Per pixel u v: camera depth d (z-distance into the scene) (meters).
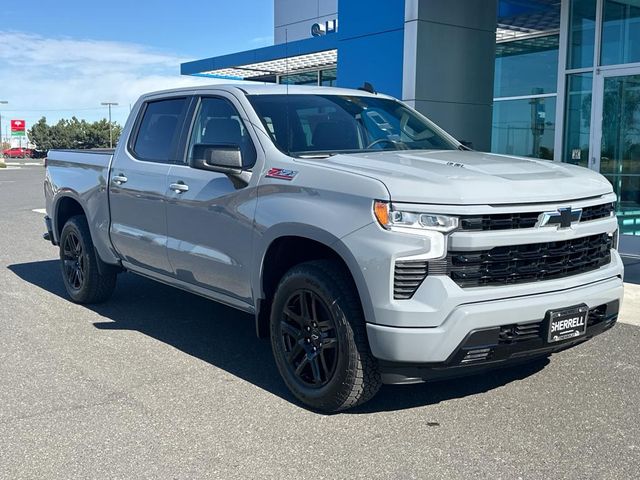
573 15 11.12
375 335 3.87
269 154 4.69
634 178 10.37
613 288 4.41
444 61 10.59
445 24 10.52
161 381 4.94
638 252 9.86
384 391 4.73
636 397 4.60
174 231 5.45
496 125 16.69
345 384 4.11
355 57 11.41
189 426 4.17
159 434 4.06
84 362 5.35
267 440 3.98
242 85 5.39
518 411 4.38
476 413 4.35
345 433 4.07
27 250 10.80
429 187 3.85
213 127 5.34
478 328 3.80
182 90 5.82
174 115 5.82
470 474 3.56
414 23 10.23
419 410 4.40
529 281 4.04
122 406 4.48
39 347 5.72
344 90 5.86
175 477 3.55
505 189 3.95
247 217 4.68
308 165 4.38
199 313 6.84
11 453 3.83
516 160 4.83
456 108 10.80
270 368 5.24
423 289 3.79
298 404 4.52
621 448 3.86
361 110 5.55
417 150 5.15
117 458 3.76
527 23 14.23
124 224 6.13
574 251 4.23
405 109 6.01
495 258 3.91
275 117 5.00
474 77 10.95
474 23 10.84
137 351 5.63
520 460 3.71
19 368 5.20
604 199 4.46
